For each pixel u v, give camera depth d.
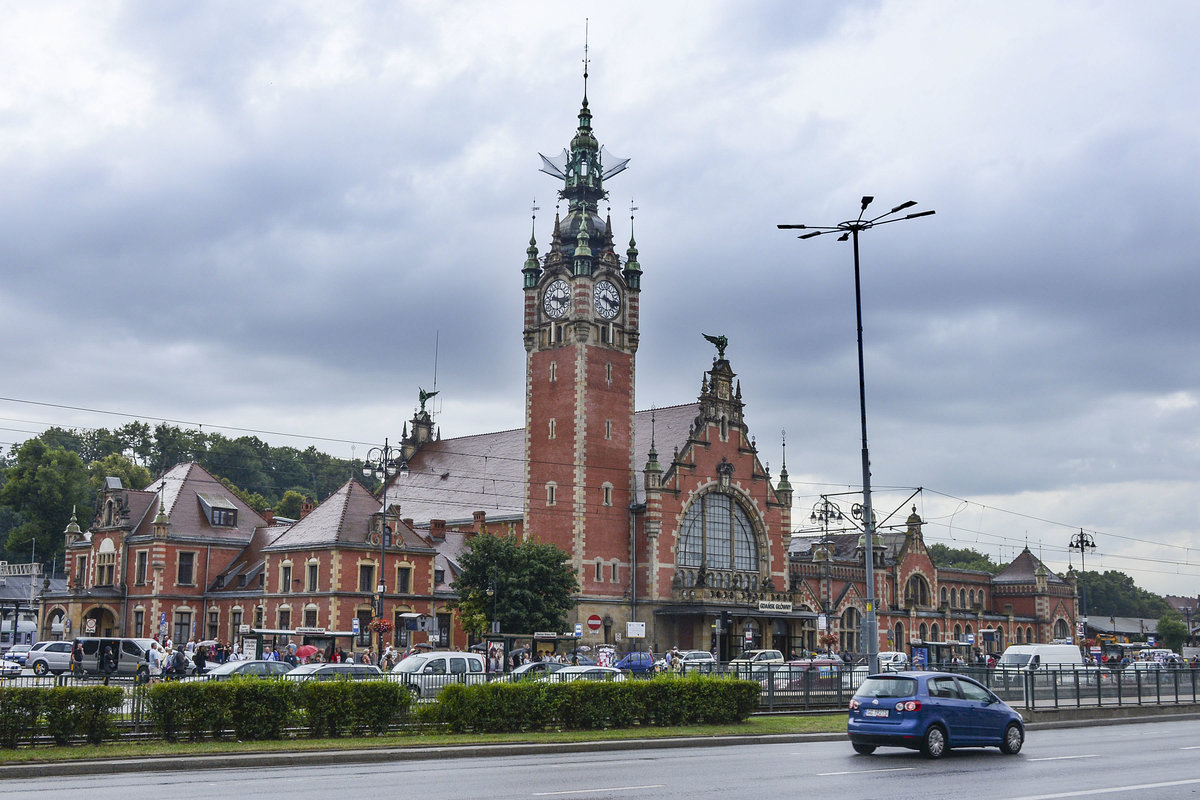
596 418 105.00
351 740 35.50
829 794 24.80
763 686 50.34
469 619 87.69
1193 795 24.91
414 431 133.88
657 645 103.25
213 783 26.72
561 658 78.56
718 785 26.19
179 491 105.38
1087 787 26.30
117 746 32.94
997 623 145.00
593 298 106.69
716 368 113.25
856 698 34.72
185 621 101.06
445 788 25.48
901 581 134.62
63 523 146.75
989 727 34.53
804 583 117.88
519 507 112.19
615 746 36.41
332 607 91.44
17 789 25.66
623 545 105.12
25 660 87.19
